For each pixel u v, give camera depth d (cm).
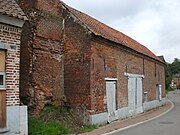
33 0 1522
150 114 2525
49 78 1608
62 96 1711
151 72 3081
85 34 1698
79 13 1984
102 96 1809
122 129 1588
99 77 1783
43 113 1535
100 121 1755
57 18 1702
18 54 1195
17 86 1184
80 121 1636
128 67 2294
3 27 1131
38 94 1520
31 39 1502
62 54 1733
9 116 1142
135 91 2467
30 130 1293
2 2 1194
